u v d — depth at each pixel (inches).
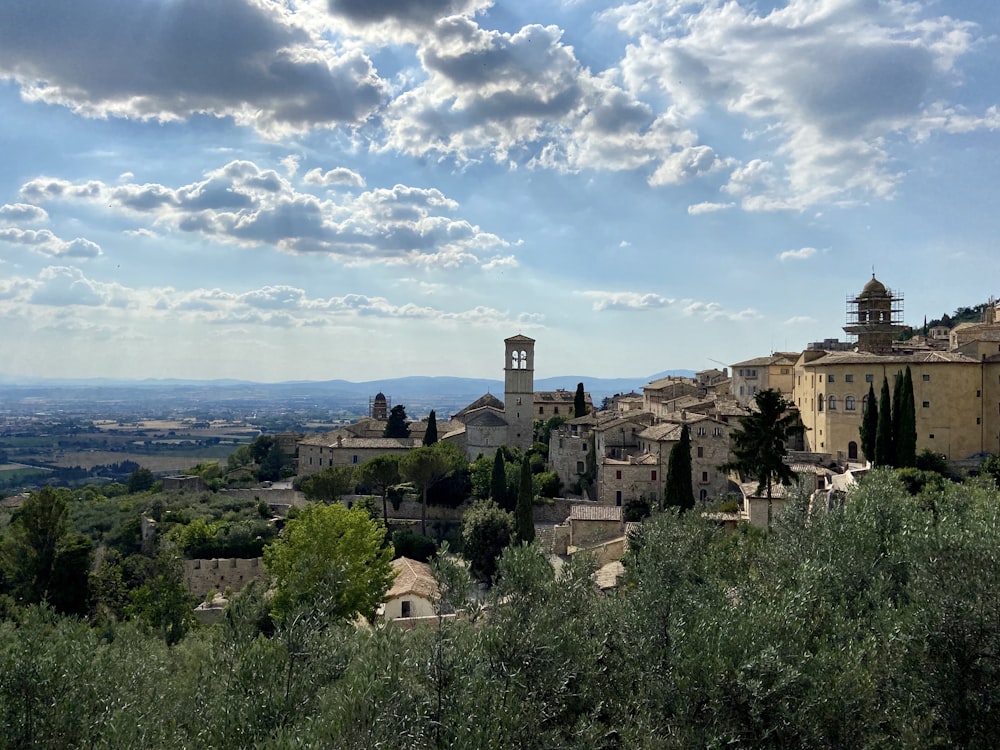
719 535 1654.8
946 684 962.7
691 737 879.1
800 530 1486.2
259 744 784.9
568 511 4345.5
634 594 1144.2
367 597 2385.6
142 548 4163.4
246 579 3801.7
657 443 4126.5
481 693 837.2
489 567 3432.6
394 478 4616.1
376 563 2536.9
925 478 3014.3
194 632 2154.3
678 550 1262.3
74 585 2878.9
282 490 5196.9
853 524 1392.7
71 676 845.2
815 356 4672.7
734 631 974.4
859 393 3973.9
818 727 898.1
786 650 970.1
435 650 882.8
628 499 4148.6
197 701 951.6
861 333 4963.1
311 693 909.8
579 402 5974.4
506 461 4933.6
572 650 944.3
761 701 906.7
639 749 856.9
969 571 1033.5
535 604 1004.6
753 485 3341.5
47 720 800.9
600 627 1063.0
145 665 1048.8
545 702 877.2
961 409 3683.6
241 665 933.2
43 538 2891.2
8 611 2603.3
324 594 1154.7
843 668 954.7
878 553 1330.0
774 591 1213.1
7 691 800.3
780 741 897.5
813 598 1120.8
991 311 5191.9
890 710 955.3
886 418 3280.0
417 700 832.9
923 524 1350.9
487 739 775.1
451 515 4640.8
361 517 2482.8
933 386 3732.8
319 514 2434.8
